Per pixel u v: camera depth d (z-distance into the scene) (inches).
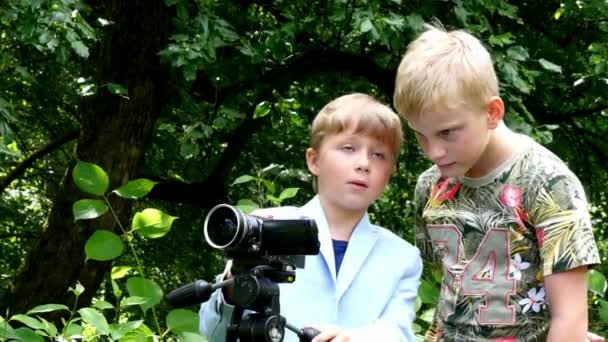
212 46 209.0
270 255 76.1
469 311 90.9
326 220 92.7
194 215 323.0
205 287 77.2
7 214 365.7
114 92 215.8
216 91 253.4
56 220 232.5
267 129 304.5
